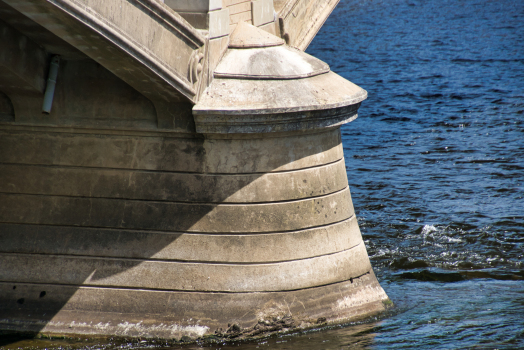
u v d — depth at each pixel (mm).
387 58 108812
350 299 25031
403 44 124438
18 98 23406
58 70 23344
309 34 34750
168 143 23484
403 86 83562
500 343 22594
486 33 132750
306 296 24016
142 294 23688
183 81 21328
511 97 73500
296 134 23672
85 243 24109
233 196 23359
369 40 134000
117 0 18922
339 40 136750
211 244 23453
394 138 58938
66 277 24141
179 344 22984
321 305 24281
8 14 19234
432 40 127312
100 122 23484
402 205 42250
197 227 23484
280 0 31953
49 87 22797
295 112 22656
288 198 23703
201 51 22250
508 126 61125
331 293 24562
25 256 24391
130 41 19312
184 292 23500
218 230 23406
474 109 68688
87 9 18094
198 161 23391
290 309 23719
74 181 24156
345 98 24047
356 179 47719
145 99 23047
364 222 39594
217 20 23141
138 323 23500
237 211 23375
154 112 23094
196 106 22219
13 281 24391
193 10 22672
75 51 22156
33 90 22594
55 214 24312
